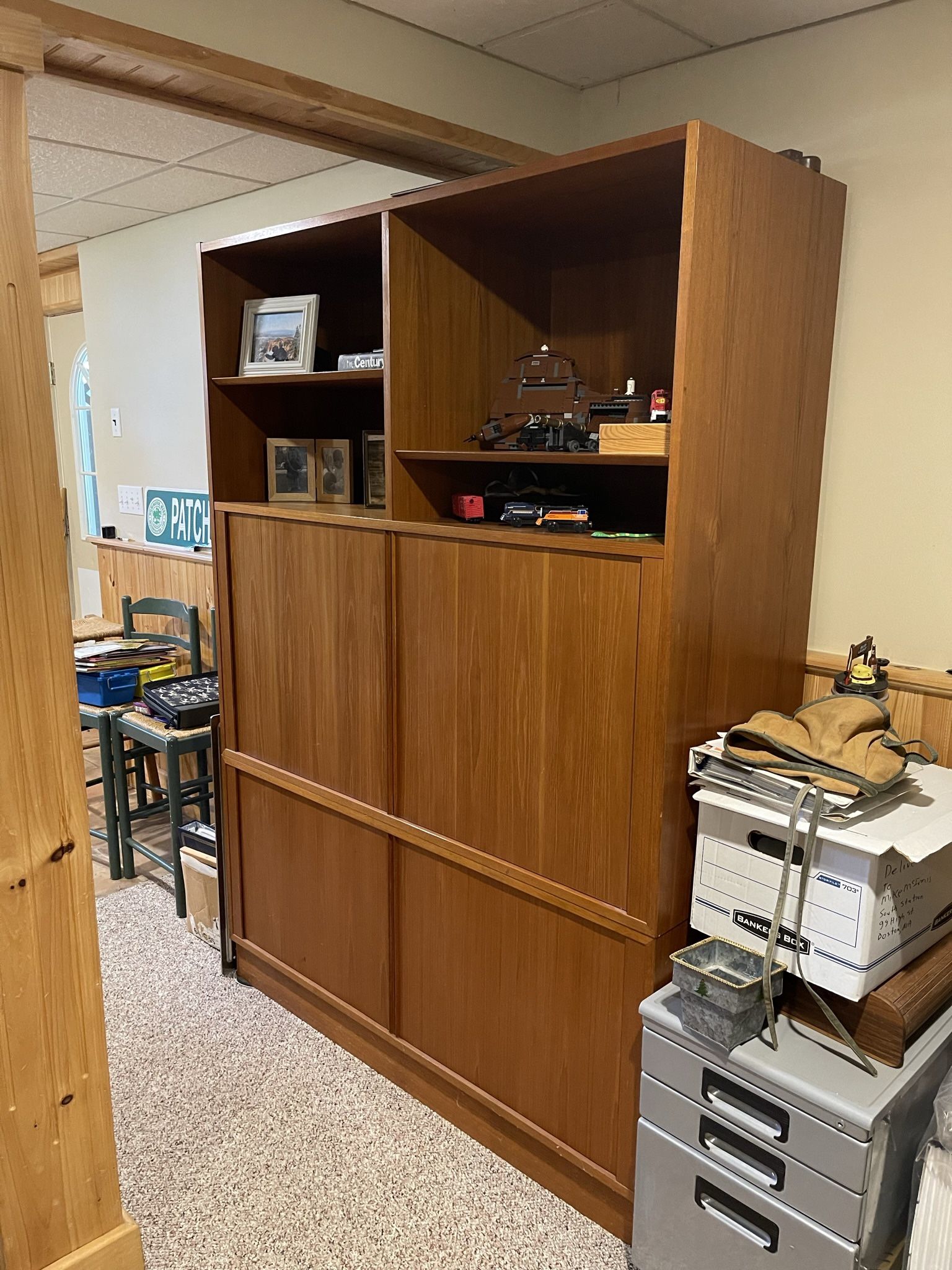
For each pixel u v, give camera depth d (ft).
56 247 14.30
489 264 6.86
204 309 7.89
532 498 6.79
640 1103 5.58
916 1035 5.16
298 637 7.55
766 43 6.47
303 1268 5.79
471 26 6.56
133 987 8.70
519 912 6.31
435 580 6.40
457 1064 6.95
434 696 6.57
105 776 10.52
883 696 5.84
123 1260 5.48
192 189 10.54
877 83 5.95
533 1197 6.38
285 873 8.16
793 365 5.80
